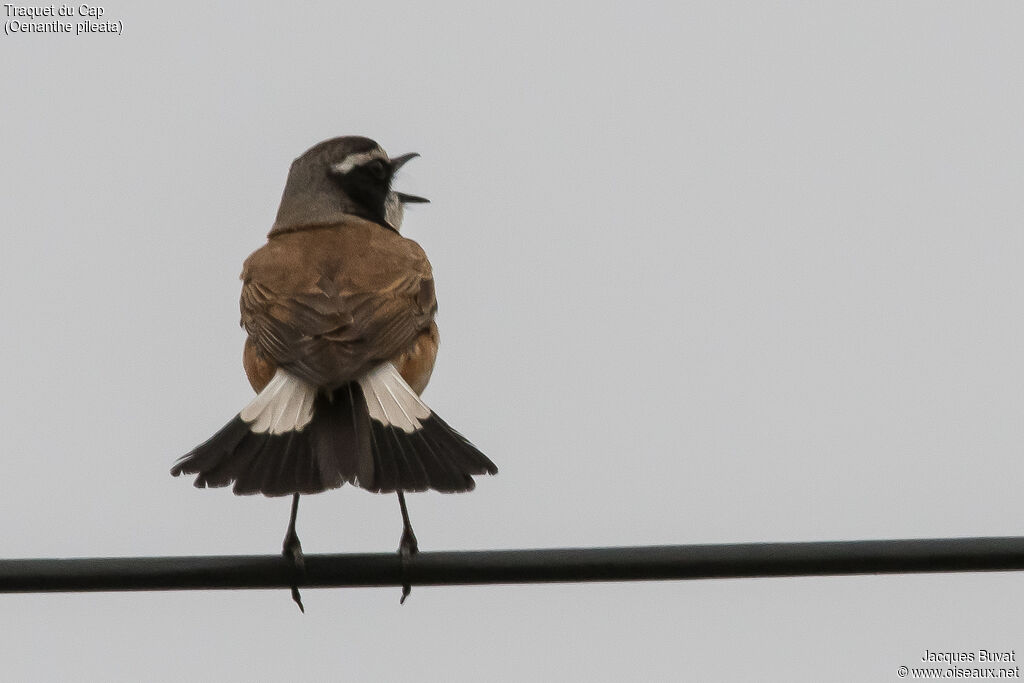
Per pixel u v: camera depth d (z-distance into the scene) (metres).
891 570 11.45
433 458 12.64
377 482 12.35
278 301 13.86
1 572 11.51
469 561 11.79
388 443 12.82
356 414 13.07
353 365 13.09
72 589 11.59
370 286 13.98
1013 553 11.38
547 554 11.67
